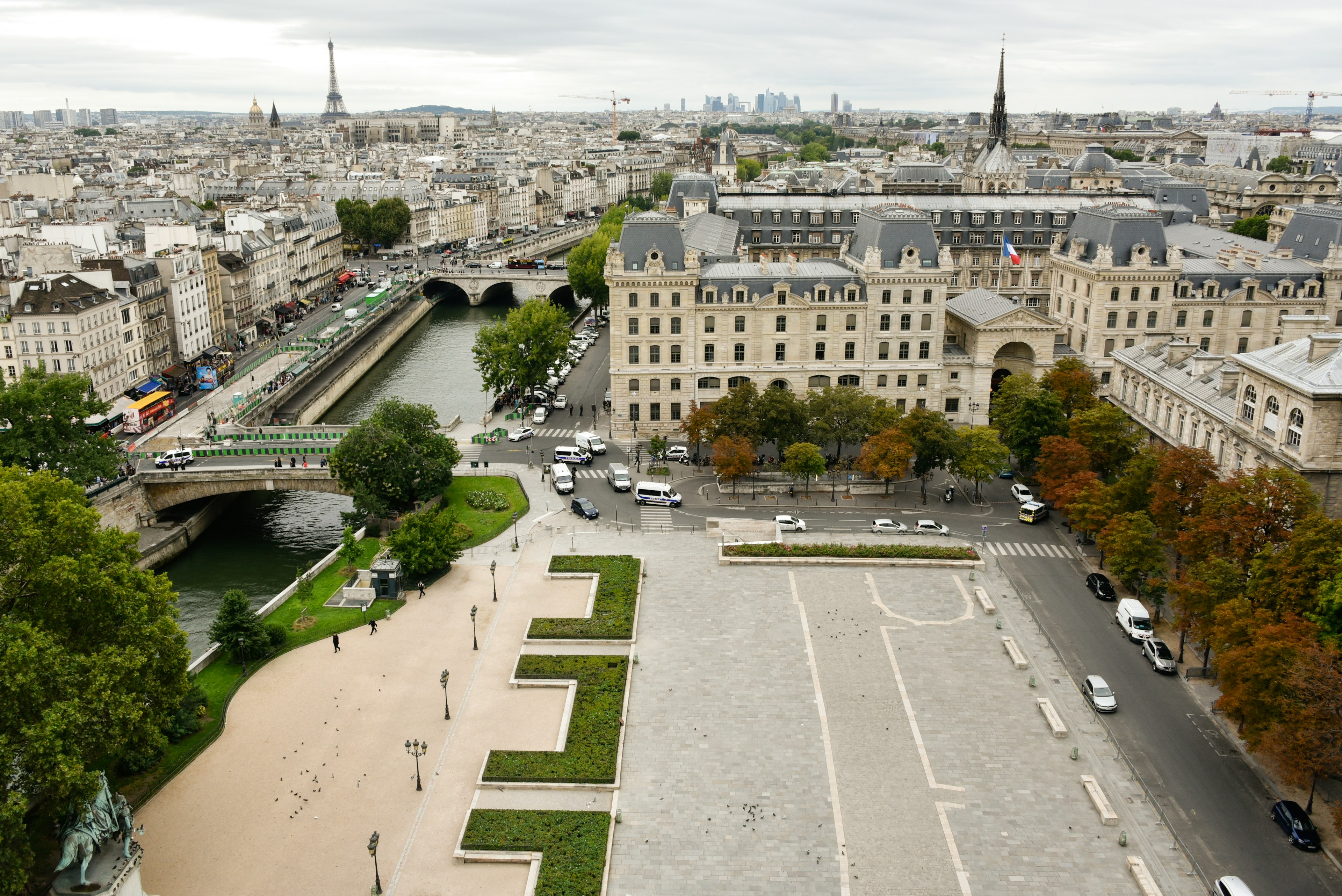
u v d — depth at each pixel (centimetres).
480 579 16775
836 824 10838
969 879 10062
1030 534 18675
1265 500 14062
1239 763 12000
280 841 10644
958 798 11250
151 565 19000
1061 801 11238
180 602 17788
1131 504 16775
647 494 19888
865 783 11481
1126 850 10494
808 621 15150
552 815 10875
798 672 13738
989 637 14725
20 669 9444
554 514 19562
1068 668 13975
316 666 14138
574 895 9681
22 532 10962
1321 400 14825
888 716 12750
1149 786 11550
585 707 12812
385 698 13325
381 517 19025
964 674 13738
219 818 10988
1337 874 10231
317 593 16475
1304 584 12250
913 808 11094
